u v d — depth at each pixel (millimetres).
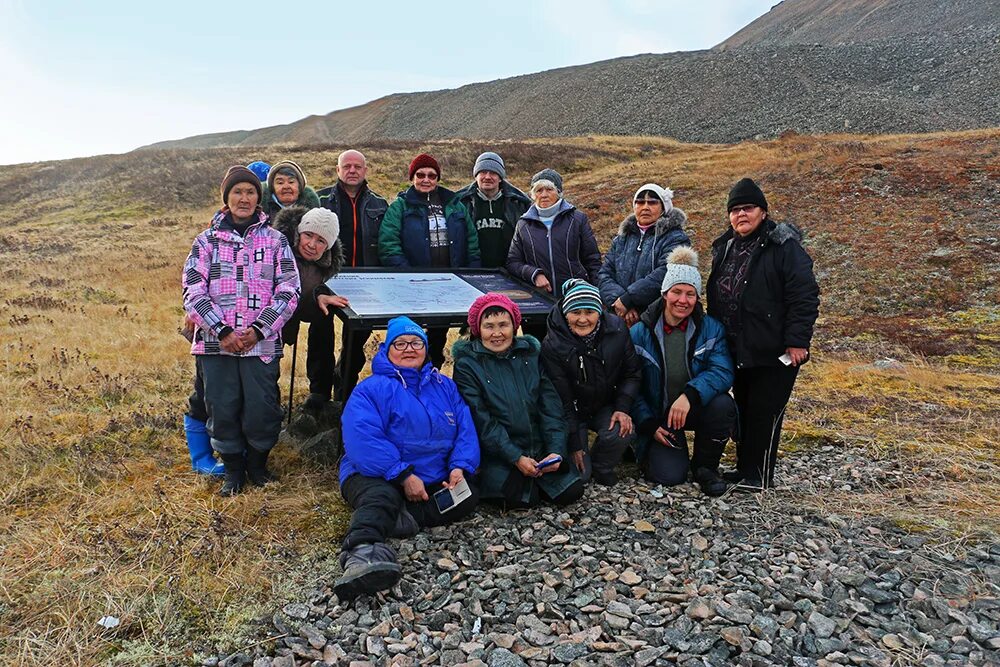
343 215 5445
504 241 5660
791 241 3971
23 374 6453
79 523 3629
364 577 2979
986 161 17547
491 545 3533
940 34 65062
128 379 6238
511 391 4051
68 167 32656
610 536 3662
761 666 2584
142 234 20938
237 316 3879
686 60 79938
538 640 2756
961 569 3238
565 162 31688
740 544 3553
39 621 2844
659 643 2744
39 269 14500
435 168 5449
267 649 2711
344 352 4750
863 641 2734
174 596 3031
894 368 7668
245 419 3990
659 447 4504
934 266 12594
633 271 4902
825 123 50969
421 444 3766
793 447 5090
